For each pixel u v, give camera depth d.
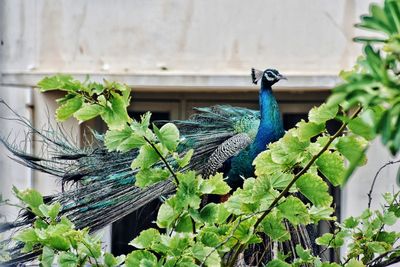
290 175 5.87
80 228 11.67
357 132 4.96
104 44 14.81
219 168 12.61
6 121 14.48
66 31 14.88
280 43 14.53
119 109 5.71
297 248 6.45
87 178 12.14
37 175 14.16
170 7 14.66
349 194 14.12
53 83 5.63
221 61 14.62
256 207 5.91
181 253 5.67
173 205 5.88
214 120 13.10
